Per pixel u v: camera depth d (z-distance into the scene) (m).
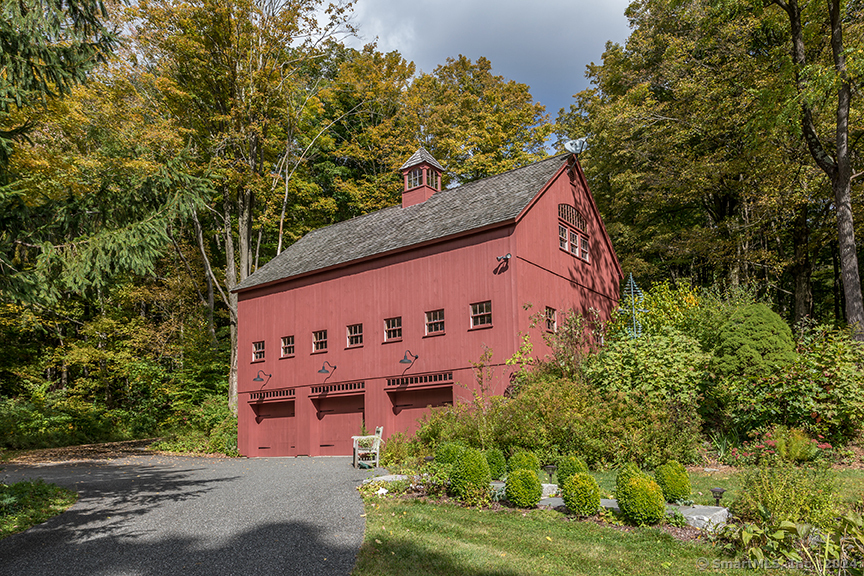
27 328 26.45
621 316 17.53
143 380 27.73
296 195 31.78
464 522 7.21
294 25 24.53
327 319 19.09
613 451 10.63
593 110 28.33
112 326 27.00
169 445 22.41
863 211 20.17
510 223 15.00
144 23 22.36
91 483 11.70
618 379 12.71
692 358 12.64
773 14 19.20
